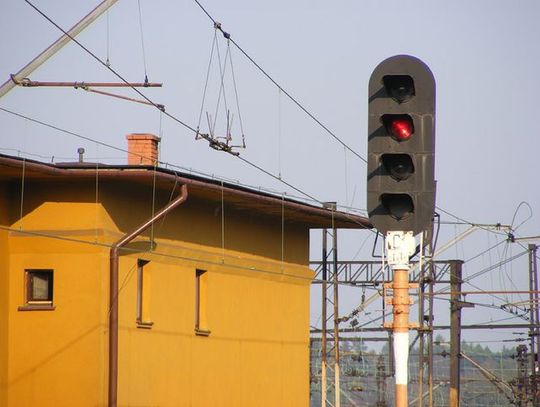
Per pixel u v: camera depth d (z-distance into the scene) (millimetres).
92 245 76688
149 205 82062
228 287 93375
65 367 76500
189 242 87312
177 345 85438
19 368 77188
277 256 102062
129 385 79125
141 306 81938
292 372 104312
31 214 77500
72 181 76625
